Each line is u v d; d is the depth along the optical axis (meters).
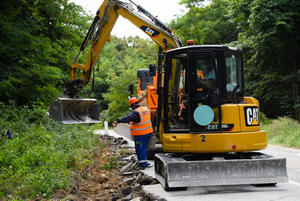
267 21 16.64
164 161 5.85
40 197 5.40
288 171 7.62
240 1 17.98
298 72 17.98
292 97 20.47
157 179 6.41
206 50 6.44
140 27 9.70
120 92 36.56
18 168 6.22
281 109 23.23
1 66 11.85
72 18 17.75
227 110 6.22
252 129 6.32
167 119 6.77
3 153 6.59
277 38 18.14
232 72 6.77
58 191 5.78
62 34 17.16
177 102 6.91
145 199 5.72
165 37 9.66
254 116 6.38
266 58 20.59
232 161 5.75
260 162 5.83
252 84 22.12
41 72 12.73
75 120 8.59
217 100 6.25
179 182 5.58
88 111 9.09
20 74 12.09
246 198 5.37
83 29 18.62
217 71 6.38
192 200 5.23
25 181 5.68
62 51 15.66
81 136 10.73
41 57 13.41
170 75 7.00
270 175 5.84
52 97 13.53
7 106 10.90
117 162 9.29
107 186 6.98
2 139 7.94
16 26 12.36
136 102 8.24
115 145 13.05
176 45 9.58
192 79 6.32
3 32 11.67
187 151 6.31
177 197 5.46
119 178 7.70
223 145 6.11
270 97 21.31
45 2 15.39
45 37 15.45
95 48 9.62
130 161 9.21
